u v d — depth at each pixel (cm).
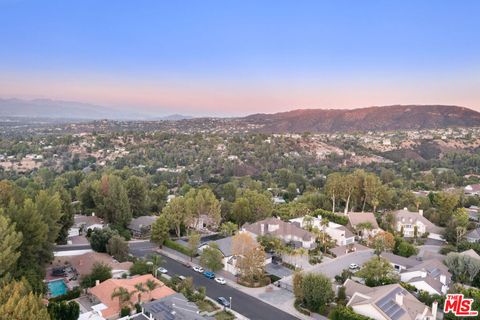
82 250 8131
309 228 9288
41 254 6375
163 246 8856
